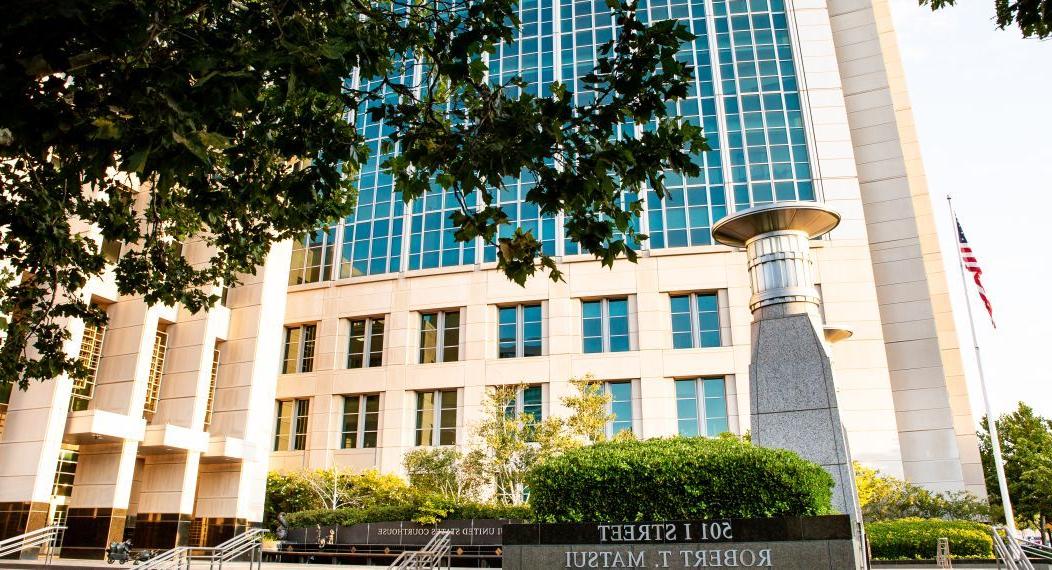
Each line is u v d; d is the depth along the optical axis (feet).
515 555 37.35
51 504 98.27
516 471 99.86
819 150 133.69
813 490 35.96
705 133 138.21
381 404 136.98
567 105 23.79
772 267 51.67
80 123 18.17
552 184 24.85
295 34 21.97
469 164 24.95
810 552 33.65
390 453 132.77
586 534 36.73
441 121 28.30
